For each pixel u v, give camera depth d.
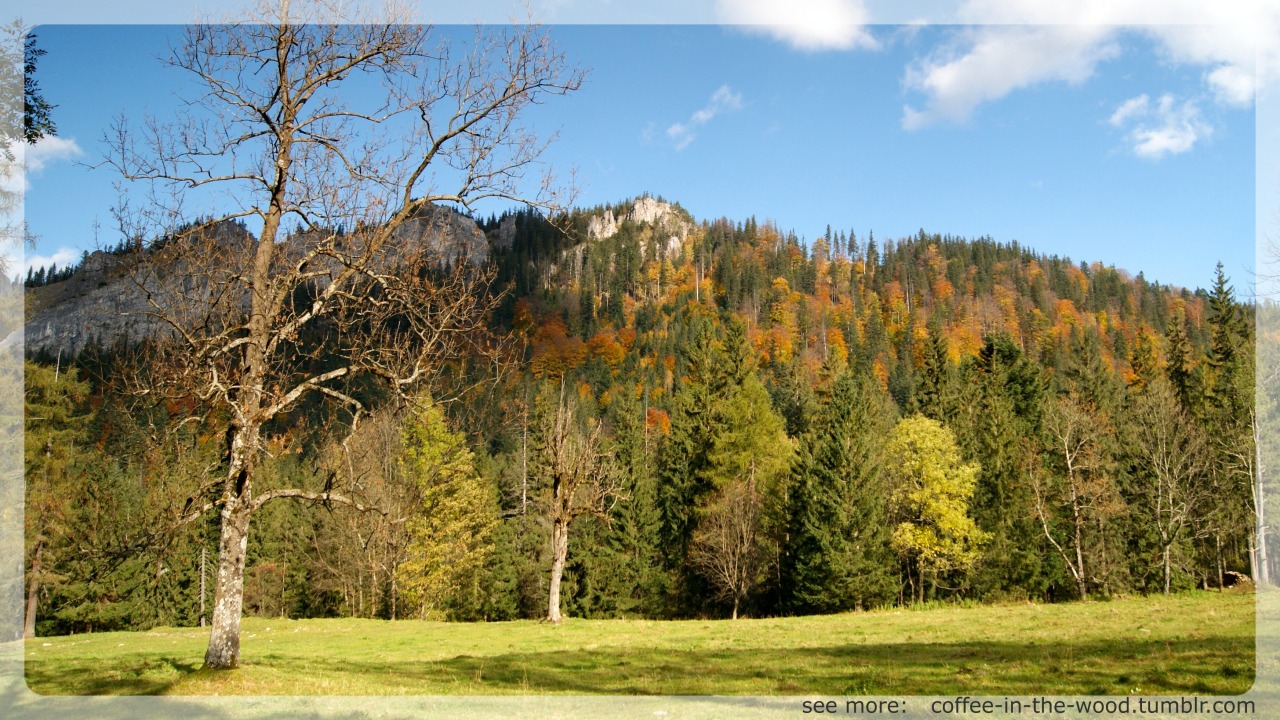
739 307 144.75
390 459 34.09
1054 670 14.21
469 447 49.72
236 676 14.07
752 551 44.66
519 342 16.95
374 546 33.75
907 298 145.50
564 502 33.75
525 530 53.03
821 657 17.78
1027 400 53.66
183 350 13.45
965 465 40.50
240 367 14.27
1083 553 41.78
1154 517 40.44
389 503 29.58
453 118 16.08
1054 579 42.06
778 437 53.56
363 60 15.71
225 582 14.51
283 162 14.59
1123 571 41.53
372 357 15.18
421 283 15.12
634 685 14.88
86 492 31.97
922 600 41.50
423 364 15.20
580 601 50.47
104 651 24.64
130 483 34.94
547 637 25.75
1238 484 37.12
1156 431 40.56
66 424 31.91
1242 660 13.41
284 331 14.41
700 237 189.50
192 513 14.31
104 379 13.77
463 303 15.49
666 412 86.75
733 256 170.12
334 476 15.54
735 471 49.00
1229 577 43.19
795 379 84.44
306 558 49.72
